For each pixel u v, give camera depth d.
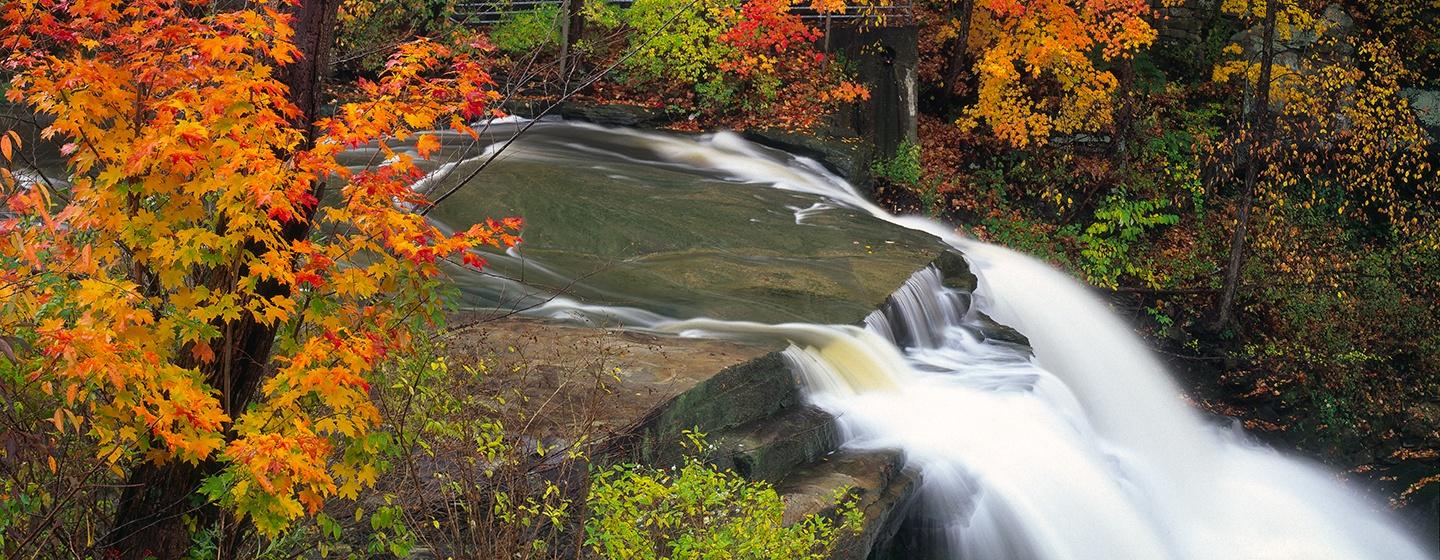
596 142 18.16
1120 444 15.10
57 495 5.15
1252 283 20.25
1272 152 20.59
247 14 5.17
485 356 8.01
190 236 5.10
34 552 5.21
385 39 16.03
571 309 10.58
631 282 11.98
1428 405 19.16
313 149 5.23
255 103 5.19
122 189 5.05
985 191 21.08
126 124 5.22
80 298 4.85
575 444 6.49
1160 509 12.59
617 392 7.99
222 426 5.27
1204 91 23.30
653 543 6.22
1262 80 19.72
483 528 6.05
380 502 6.32
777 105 20.11
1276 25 22.11
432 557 6.26
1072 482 10.51
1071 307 17.91
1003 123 20.47
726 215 14.82
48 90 5.09
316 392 5.41
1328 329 19.61
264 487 4.96
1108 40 19.84
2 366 5.03
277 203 4.97
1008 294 16.75
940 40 22.61
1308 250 20.94
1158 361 18.94
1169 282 20.28
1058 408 11.79
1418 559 17.08
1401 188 22.58
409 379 6.03
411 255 5.45
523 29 19.77
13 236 4.77
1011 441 10.40
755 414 8.89
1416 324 19.97
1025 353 13.04
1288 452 18.30
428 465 6.50
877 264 13.50
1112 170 21.55
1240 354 19.52
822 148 19.25
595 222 13.68
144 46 5.09
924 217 20.22
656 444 7.70
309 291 5.49
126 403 4.99
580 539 6.25
